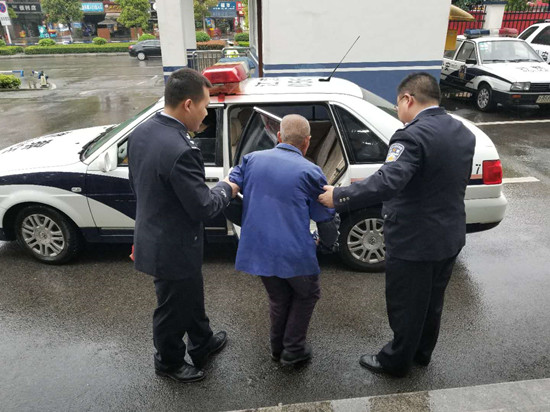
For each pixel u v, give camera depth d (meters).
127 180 3.81
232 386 2.73
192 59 10.26
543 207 5.34
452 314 3.39
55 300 3.66
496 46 11.02
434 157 2.12
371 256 3.98
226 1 56.91
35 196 3.89
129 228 4.01
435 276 2.41
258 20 9.59
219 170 3.78
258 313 3.47
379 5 7.85
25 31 55.53
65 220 4.02
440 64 8.30
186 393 2.68
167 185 2.19
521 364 2.87
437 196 2.21
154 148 2.16
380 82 8.35
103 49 36.53
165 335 2.56
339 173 3.76
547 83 9.64
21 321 3.40
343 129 3.71
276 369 2.87
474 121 9.69
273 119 3.31
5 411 2.57
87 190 3.85
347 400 2.39
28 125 10.63
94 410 2.57
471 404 2.35
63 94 15.57
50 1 46.72
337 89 3.92
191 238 2.34
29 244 4.17
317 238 3.09
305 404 2.38
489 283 3.81
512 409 2.29
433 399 2.38
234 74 3.61
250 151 3.79
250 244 2.50
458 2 19.88
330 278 3.91
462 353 2.97
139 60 29.73
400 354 2.56
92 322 3.39
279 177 2.42
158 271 2.31
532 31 14.20
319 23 7.91
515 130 8.85
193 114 2.23
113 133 4.12
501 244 4.50
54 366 2.94
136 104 13.35
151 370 2.89
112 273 4.08
